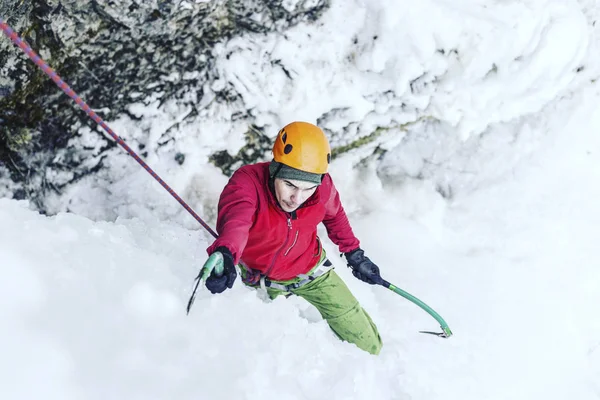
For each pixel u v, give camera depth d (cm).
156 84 352
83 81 332
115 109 348
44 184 339
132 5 320
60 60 319
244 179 266
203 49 355
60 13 307
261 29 359
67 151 342
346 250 318
